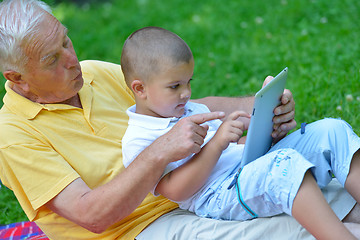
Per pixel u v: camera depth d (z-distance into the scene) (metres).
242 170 4.23
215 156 4.31
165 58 4.47
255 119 4.12
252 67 10.38
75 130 4.70
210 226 4.36
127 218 4.66
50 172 4.33
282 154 4.12
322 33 11.06
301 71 9.08
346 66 8.74
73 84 4.71
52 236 4.80
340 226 3.86
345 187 4.34
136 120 4.70
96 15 17.09
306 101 7.81
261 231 4.21
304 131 4.61
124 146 4.62
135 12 16.48
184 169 4.36
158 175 4.24
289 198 3.98
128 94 5.45
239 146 4.97
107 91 5.31
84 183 4.39
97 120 4.91
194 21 14.12
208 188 4.55
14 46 4.38
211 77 10.34
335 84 8.01
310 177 4.02
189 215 4.65
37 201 4.32
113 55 13.16
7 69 4.53
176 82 4.53
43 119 4.64
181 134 4.19
